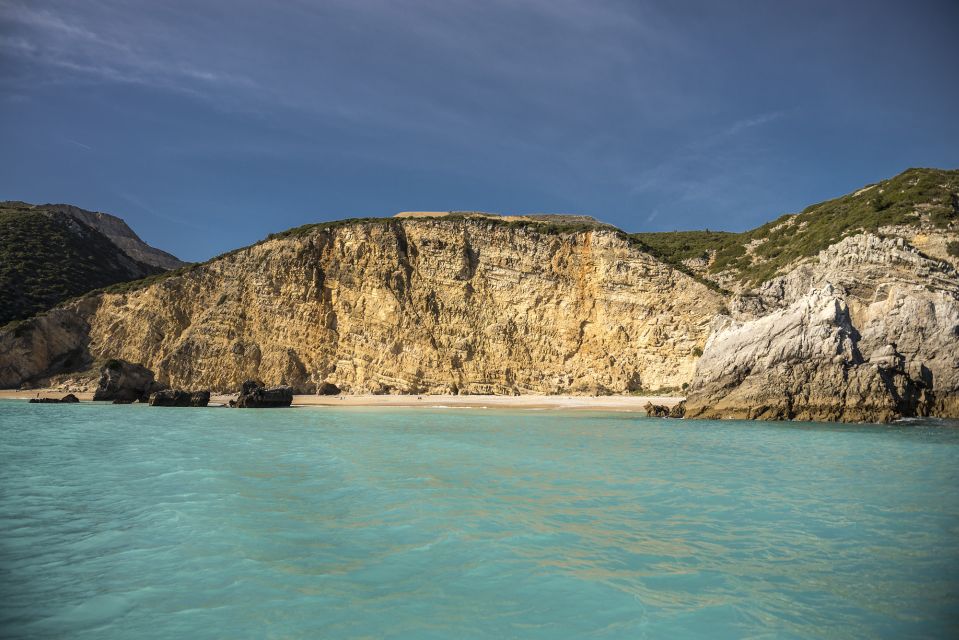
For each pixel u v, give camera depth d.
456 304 61.88
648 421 34.66
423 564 9.35
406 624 7.32
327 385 58.28
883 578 8.73
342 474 16.77
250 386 49.12
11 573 9.06
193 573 9.04
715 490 14.62
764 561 9.48
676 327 54.94
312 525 11.46
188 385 62.81
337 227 66.81
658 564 9.35
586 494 14.16
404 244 65.06
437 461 19.17
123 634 7.07
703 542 10.43
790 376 34.03
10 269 82.94
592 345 58.09
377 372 59.53
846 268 40.28
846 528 11.30
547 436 26.69
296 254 65.62
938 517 12.09
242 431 29.20
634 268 58.59
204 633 7.09
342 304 63.28
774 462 19.14
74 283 87.56
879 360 33.66
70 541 10.59
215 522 11.69
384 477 16.30
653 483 15.48
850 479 16.16
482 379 58.28
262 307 65.00
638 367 55.16
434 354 59.22
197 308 68.38
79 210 145.75
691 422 33.81
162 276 74.94
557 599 8.02
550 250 62.41
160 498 13.80
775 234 62.62
